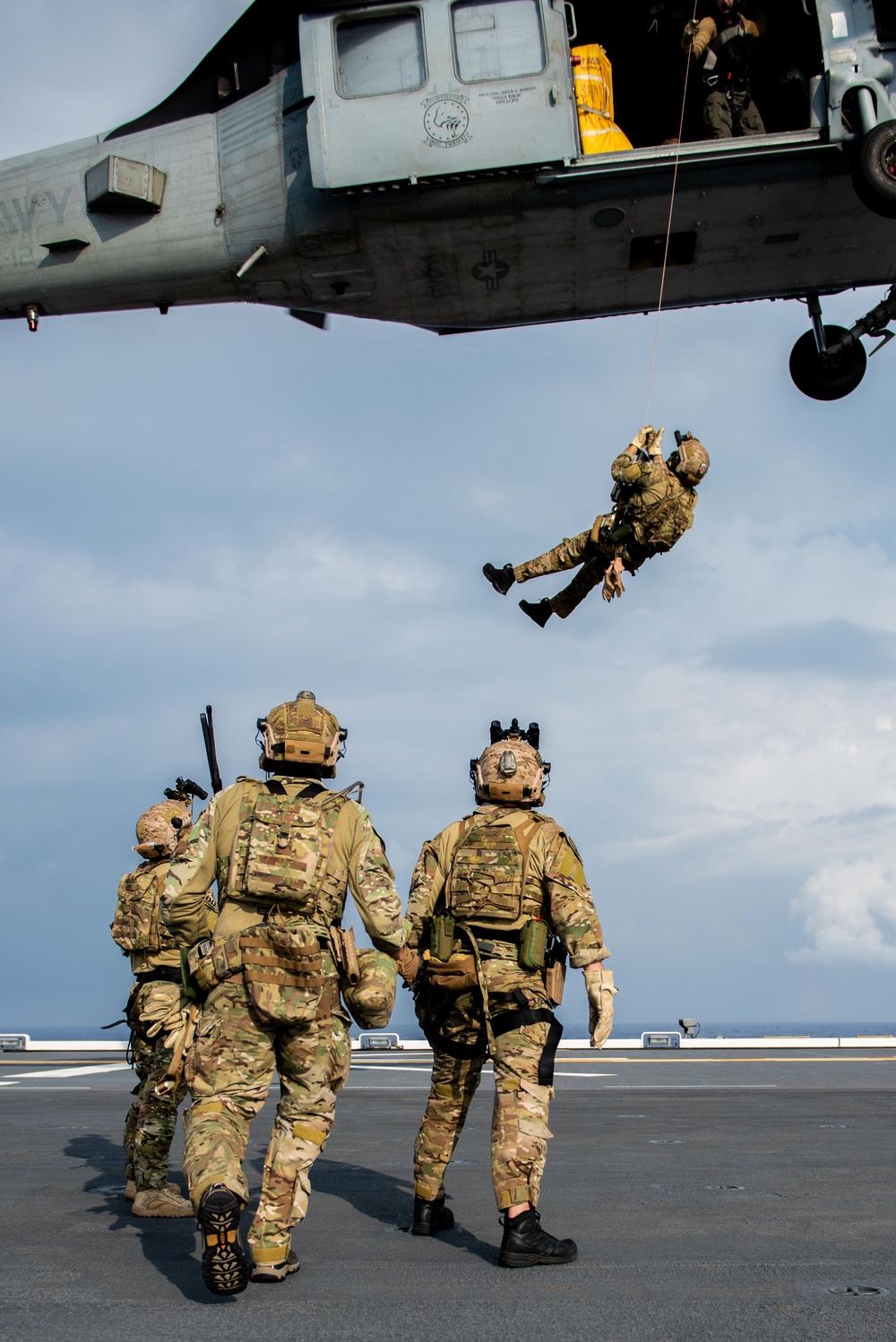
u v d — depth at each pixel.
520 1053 3.59
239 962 3.21
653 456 6.50
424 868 4.01
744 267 9.05
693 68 8.59
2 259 9.73
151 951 4.59
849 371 9.73
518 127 8.10
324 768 3.62
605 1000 3.62
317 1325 2.72
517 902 3.69
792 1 8.62
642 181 8.23
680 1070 12.38
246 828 3.36
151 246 9.45
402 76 8.30
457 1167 5.60
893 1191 4.81
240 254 9.32
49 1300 3.01
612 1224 4.09
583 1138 6.68
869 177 7.83
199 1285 3.21
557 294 9.32
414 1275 3.31
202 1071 3.21
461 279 9.15
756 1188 4.89
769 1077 11.42
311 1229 4.07
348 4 8.35
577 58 8.48
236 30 8.99
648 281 9.19
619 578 6.61
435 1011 3.85
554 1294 3.05
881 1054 15.45
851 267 9.11
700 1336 2.59
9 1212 4.48
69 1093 9.95
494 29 8.23
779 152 8.02
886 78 8.01
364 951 3.48
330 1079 3.36
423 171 8.23
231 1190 2.90
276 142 8.95
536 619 7.34
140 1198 4.41
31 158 9.68
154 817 4.91
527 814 3.90
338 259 9.10
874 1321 2.72
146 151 9.34
